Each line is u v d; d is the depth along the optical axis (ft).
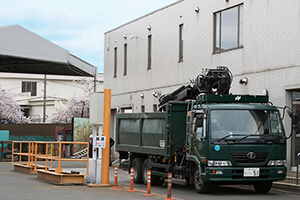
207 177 44.65
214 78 52.54
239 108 46.32
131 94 103.04
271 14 63.31
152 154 56.59
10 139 131.23
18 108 236.84
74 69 118.21
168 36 89.15
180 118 52.70
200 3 79.15
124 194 45.55
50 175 57.06
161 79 91.04
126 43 106.52
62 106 272.10
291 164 60.39
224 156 44.73
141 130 59.77
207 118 45.65
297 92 60.23
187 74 82.38
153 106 93.97
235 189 53.26
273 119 46.85
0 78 299.58
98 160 53.67
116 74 111.75
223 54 72.69
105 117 53.47
